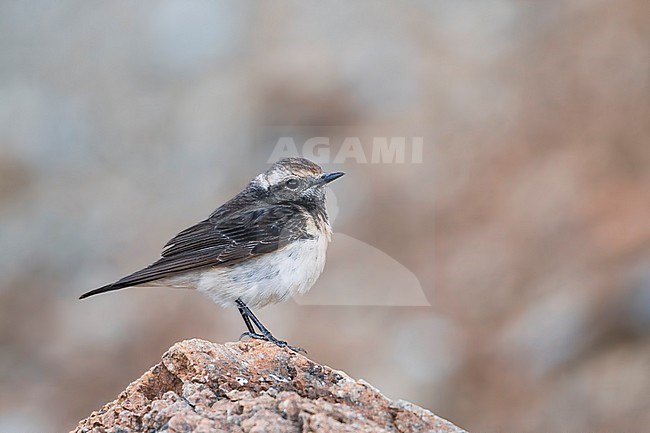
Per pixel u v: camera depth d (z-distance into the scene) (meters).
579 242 17.86
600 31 21.70
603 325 15.98
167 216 22.47
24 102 25.98
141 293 19.91
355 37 23.20
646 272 16.20
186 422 6.29
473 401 16.44
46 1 28.41
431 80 21.88
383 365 16.81
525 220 18.73
